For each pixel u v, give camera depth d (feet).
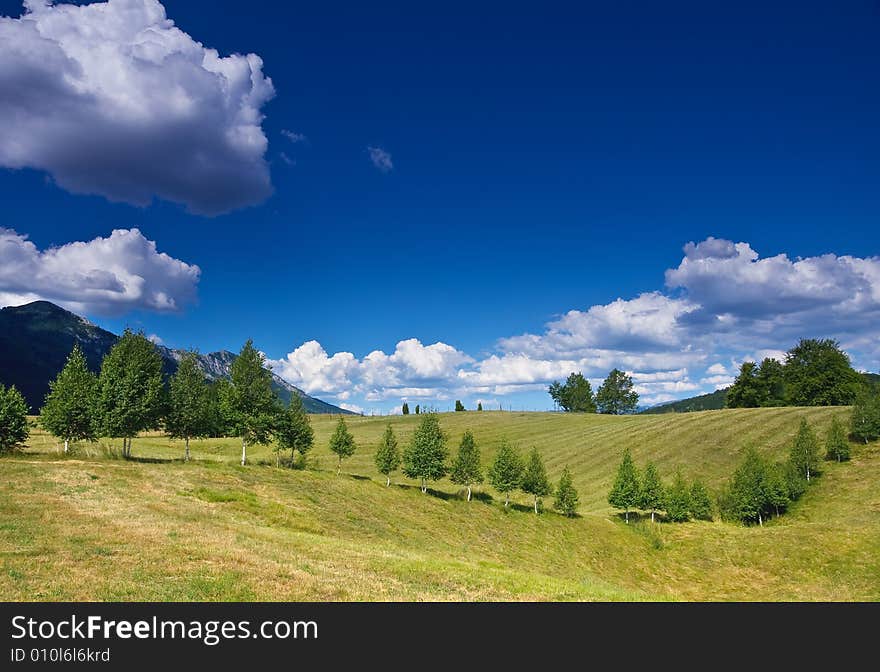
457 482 236.02
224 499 144.87
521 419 547.90
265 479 180.34
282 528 126.93
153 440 348.18
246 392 214.48
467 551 163.63
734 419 363.76
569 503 231.71
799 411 354.54
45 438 264.93
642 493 237.45
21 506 97.50
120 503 112.88
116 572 66.80
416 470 231.50
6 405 176.24
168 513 110.73
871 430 272.51
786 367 425.69
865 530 195.42
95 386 185.88
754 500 234.58
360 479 224.33
